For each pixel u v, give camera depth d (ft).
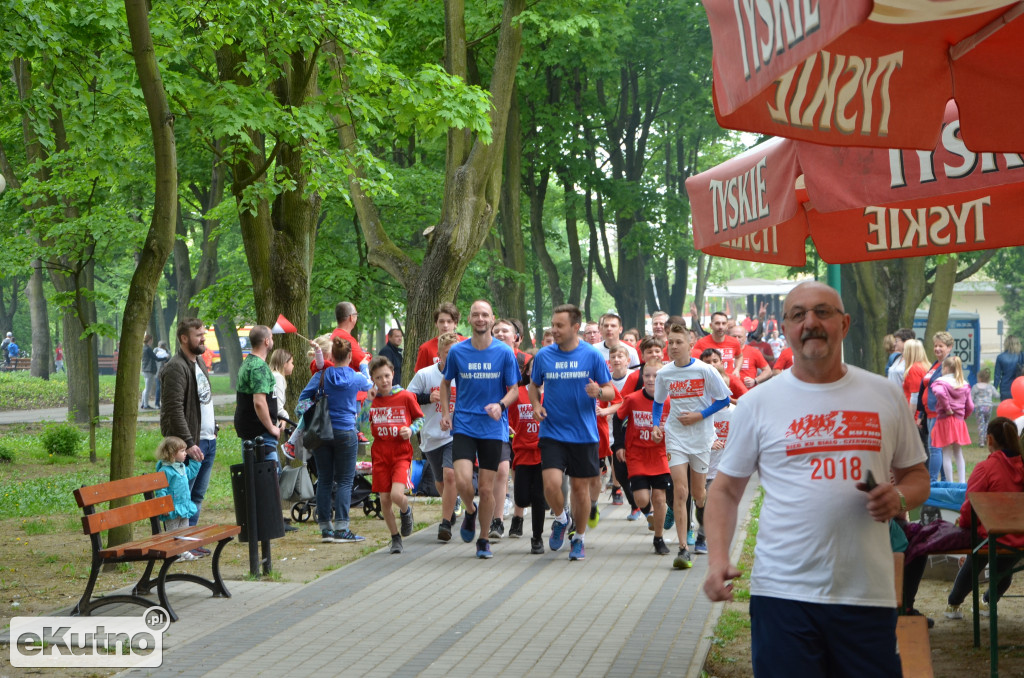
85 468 62.39
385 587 28.68
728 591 13.19
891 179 15.11
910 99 12.91
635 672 20.17
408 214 85.61
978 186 14.64
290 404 46.32
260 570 30.55
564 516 33.01
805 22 9.14
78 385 88.63
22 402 130.72
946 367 46.93
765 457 13.04
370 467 42.34
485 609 25.89
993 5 11.34
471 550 34.50
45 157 71.72
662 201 119.24
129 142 51.65
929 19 11.71
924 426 47.91
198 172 84.17
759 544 13.01
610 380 32.01
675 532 37.58
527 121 105.91
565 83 109.09
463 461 32.53
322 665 20.99
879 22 11.78
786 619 12.58
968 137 13.05
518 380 32.78
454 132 56.13
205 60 48.19
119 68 47.42
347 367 36.60
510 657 21.45
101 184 60.80
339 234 92.43
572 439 31.86
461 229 55.98
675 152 142.72
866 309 100.07
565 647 22.16
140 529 40.83
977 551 21.86
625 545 35.12
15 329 214.90
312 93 47.37
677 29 111.75
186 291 104.42
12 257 61.46
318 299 84.53
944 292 97.71
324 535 36.55
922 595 27.30
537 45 92.17
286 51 41.14
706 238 19.89
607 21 93.81
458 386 32.94
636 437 33.06
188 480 33.45
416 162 94.63
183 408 32.99
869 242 19.75
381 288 87.56
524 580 29.43
